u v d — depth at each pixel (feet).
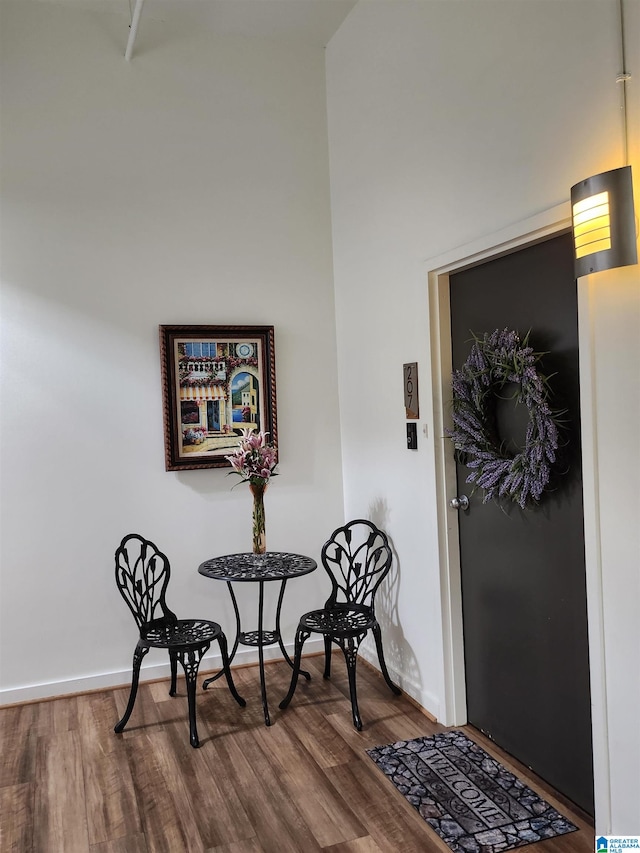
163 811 8.09
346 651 10.17
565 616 7.94
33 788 8.66
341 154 12.88
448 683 10.06
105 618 11.88
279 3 11.84
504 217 8.33
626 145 6.43
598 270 6.42
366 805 8.09
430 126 9.84
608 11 6.63
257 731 10.05
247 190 12.84
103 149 11.93
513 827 7.54
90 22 11.86
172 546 12.32
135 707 11.04
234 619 12.70
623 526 6.64
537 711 8.52
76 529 11.73
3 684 11.33
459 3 9.02
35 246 11.53
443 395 10.02
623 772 6.79
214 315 12.60
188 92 12.46
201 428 12.40
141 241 12.14
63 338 11.67
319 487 13.34
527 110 7.85
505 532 9.00
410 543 10.93
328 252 13.43
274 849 7.34
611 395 6.72
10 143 11.40
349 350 12.94
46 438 11.57
